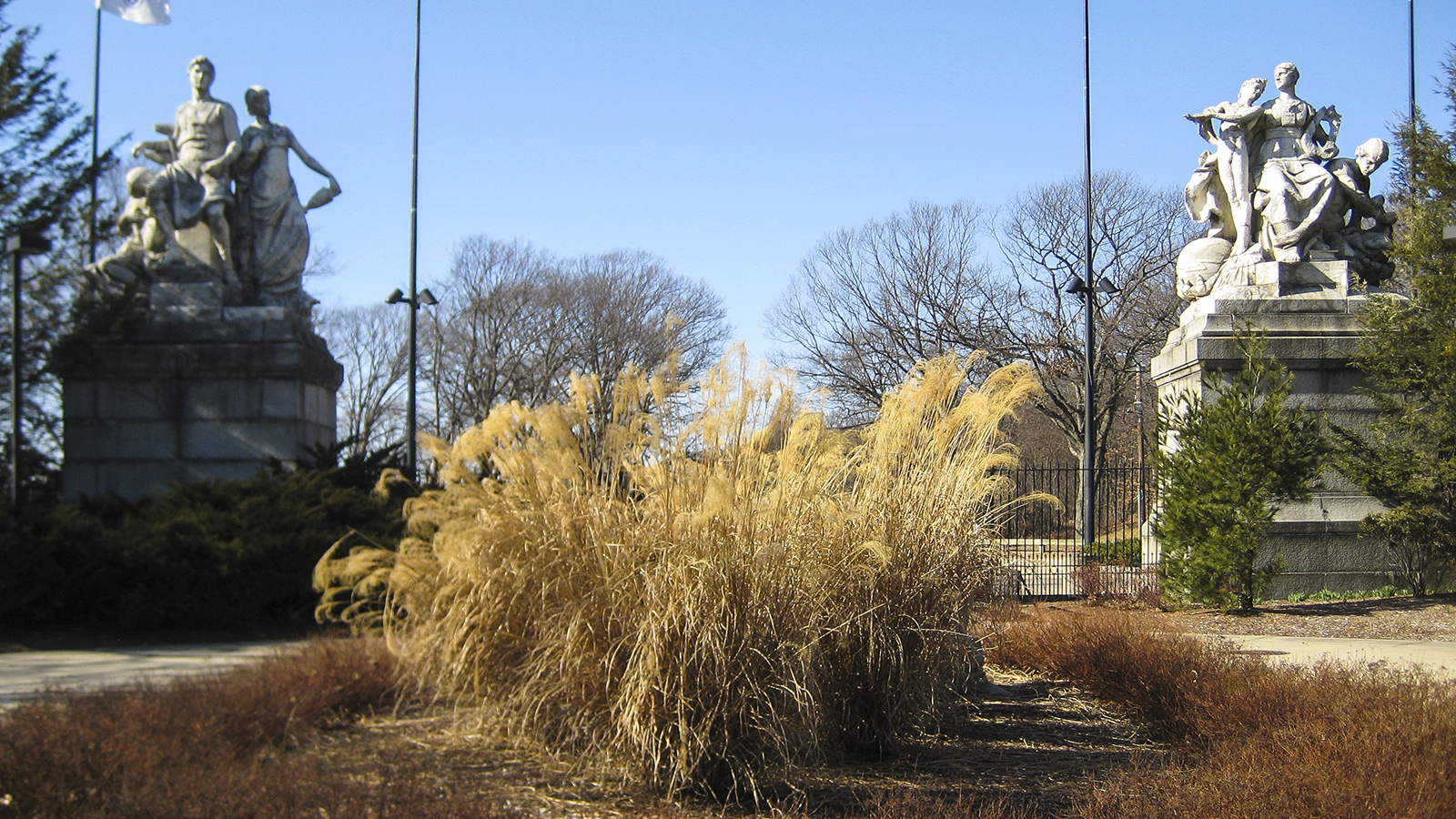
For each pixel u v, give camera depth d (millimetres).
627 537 6121
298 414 16453
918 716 6961
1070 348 40125
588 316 49875
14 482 14391
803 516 6559
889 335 43875
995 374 7480
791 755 5754
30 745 5078
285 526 12156
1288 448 14688
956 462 7547
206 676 7449
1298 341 16625
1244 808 4855
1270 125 18047
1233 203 17844
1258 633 13242
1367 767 5160
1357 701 6387
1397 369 15797
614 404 6465
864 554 6840
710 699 5633
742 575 5746
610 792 5703
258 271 17594
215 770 4902
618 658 5914
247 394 16406
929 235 43250
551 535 6293
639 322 48906
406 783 5086
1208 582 14773
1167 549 15328
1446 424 15391
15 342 14516
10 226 17422
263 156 17703
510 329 50031
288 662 7469
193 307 16594
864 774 6367
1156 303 41688
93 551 11992
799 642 5906
